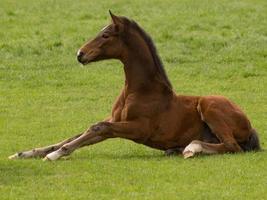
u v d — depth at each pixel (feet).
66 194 41.16
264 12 107.86
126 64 50.14
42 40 94.48
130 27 50.01
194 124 50.57
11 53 89.61
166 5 114.21
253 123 62.28
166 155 50.83
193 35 95.66
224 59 86.63
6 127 61.93
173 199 40.32
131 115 49.70
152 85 50.16
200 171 45.62
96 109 68.90
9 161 48.57
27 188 42.34
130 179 44.04
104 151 52.70
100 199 40.34
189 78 80.28
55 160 48.55
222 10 109.40
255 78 80.18
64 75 81.41
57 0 119.96
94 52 49.60
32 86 78.02
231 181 43.60
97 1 118.62
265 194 41.29
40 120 64.59
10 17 107.65
